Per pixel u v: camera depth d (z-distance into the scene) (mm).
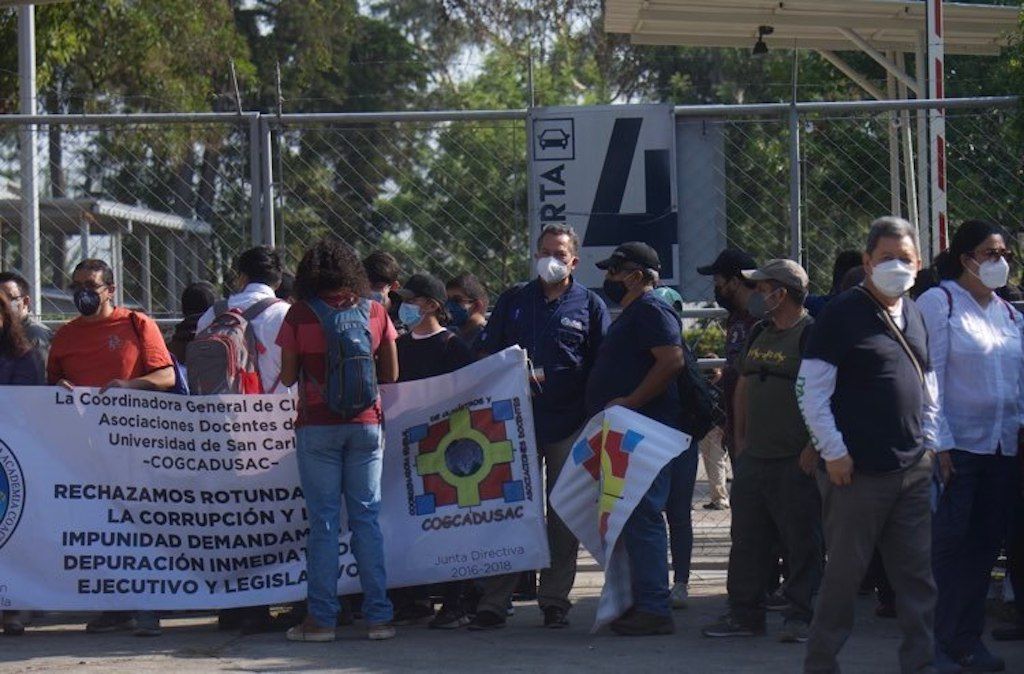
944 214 10219
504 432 8617
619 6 14734
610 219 10125
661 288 9328
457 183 10391
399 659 7691
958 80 18641
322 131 10594
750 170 10258
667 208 10125
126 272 10742
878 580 8961
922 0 13961
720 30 15688
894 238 6520
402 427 8688
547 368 8680
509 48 38062
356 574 8656
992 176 10453
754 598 8258
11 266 11586
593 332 8758
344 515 8672
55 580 8430
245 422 8672
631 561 8359
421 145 10445
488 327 8953
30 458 8461
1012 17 14086
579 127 10078
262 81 37188
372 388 7992
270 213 10016
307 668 7484
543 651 7902
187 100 29531
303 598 8664
